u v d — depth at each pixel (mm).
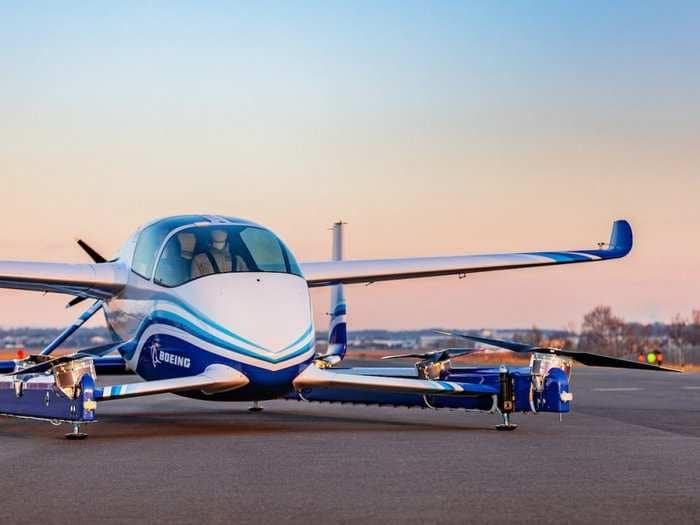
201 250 17047
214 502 9047
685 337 118562
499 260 21953
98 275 18734
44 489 9812
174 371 17000
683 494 9445
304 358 16062
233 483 10188
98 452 13062
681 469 11227
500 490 9695
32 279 18188
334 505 8875
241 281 16391
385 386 16344
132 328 18469
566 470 11133
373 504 8914
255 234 17359
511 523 8008
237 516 8352
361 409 21438
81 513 8500
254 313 16016
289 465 11609
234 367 15852
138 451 13164
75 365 14812
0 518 8266
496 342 16344
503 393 16359
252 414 20344
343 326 24406
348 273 20844
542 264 22281
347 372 18859
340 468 11336
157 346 17453
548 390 16062
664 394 26484
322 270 20781
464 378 17125
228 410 21422
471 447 13523
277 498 9250
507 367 16906
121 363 19391
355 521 8117
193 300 16562
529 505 8836
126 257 19188
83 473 10961
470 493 9508
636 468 11297
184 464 11742
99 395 14938
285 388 16062
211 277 16578
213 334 16047
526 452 12930
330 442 14289
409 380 16328
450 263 21594
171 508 8734
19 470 11211
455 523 8016
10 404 16547
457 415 19594
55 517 8312
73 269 18766
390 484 10094
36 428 17000
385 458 12281
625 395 26047
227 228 17453
